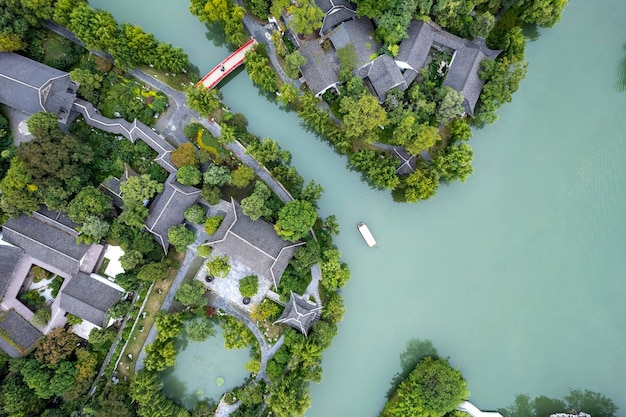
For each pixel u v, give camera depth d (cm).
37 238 5603
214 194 5684
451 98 5472
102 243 5875
